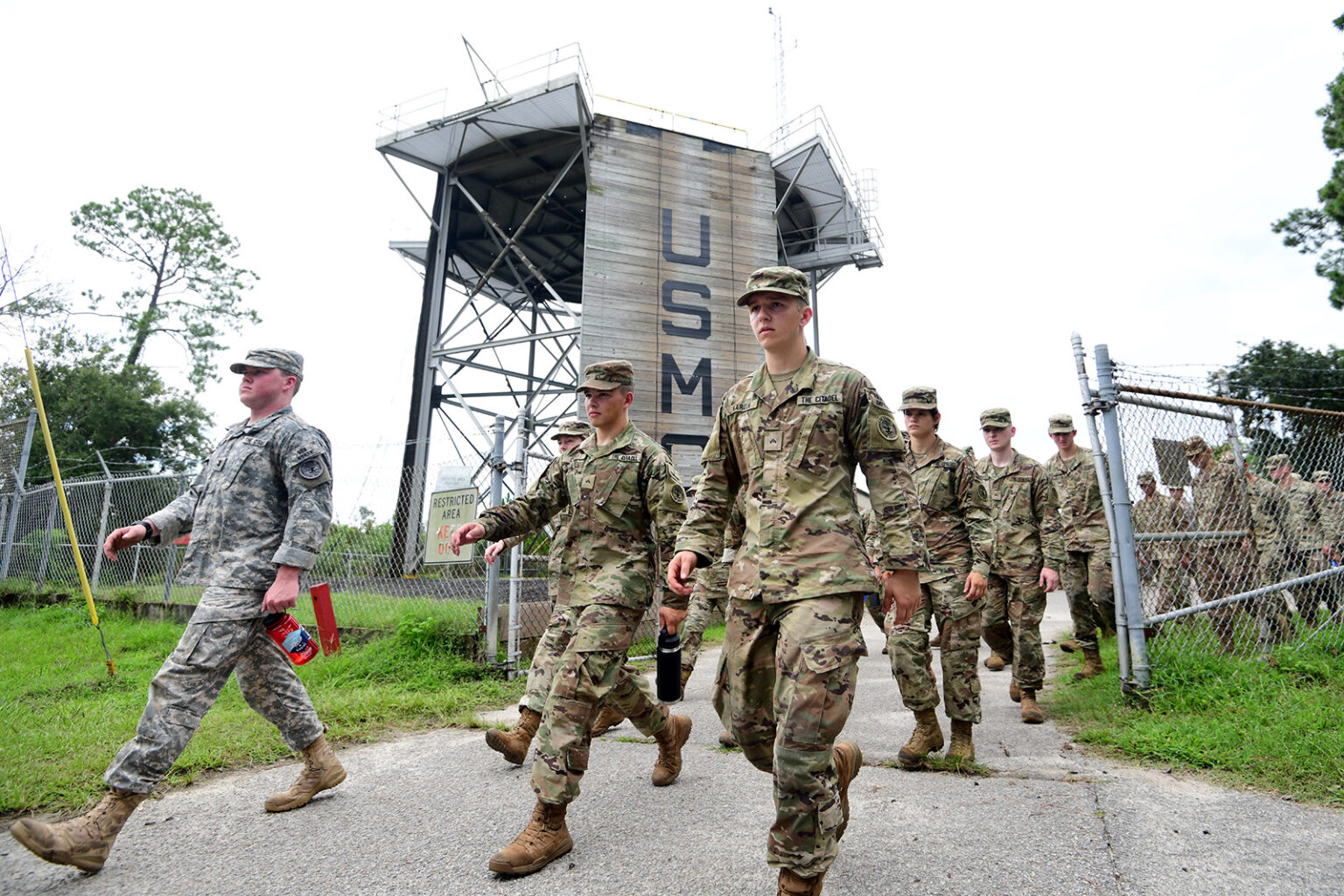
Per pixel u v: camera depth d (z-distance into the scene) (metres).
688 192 20.39
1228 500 6.58
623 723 5.56
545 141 20.34
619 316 18.97
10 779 3.66
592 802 3.60
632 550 3.57
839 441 2.69
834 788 2.35
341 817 3.41
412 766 4.25
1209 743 4.15
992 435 5.97
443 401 21.02
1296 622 6.61
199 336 31.94
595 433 3.86
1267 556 6.71
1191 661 5.44
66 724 4.84
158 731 3.01
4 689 6.21
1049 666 7.91
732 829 3.18
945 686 4.35
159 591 10.73
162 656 7.85
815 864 2.28
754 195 21.05
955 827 3.15
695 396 19.08
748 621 2.62
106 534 11.87
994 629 6.96
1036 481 5.59
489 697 6.07
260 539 3.50
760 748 2.61
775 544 2.58
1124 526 5.47
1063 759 4.29
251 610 3.37
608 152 19.81
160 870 2.87
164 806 3.58
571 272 26.84
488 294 25.69
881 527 2.63
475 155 20.91
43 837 2.65
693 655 6.55
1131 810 3.32
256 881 2.75
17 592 12.38
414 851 3.01
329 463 3.69
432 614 7.29
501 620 7.05
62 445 26.41
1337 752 3.77
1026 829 3.12
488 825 3.30
